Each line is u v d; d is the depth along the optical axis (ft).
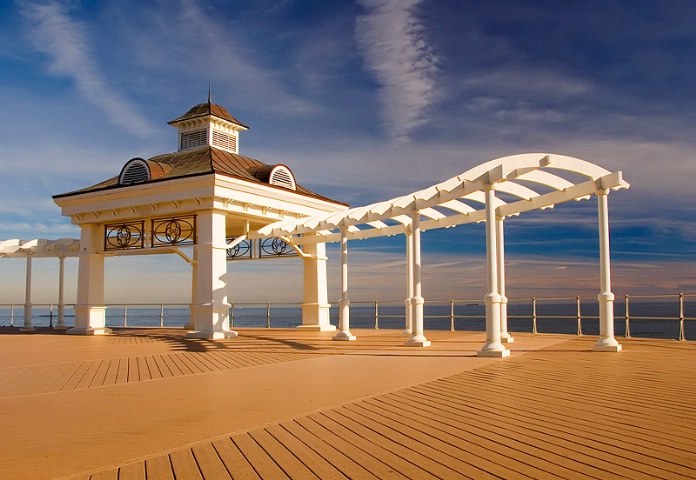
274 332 72.43
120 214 70.08
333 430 18.61
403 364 35.73
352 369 33.88
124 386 29.35
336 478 13.83
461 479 13.55
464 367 33.24
